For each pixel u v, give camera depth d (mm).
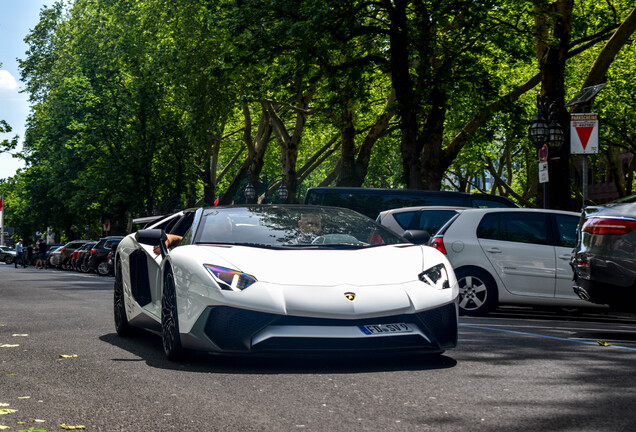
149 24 38250
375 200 18094
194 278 6219
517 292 11922
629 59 34938
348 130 33656
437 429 4059
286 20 22969
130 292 8125
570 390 5156
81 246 46125
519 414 4402
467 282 12078
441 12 23484
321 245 6781
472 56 25062
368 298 5969
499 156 51094
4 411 4664
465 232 12188
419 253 6695
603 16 26828
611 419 4262
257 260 6281
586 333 9266
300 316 5879
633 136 39094
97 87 43344
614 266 8797
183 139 41344
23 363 6738
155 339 8422
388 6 23484
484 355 6871
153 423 4316
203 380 5668
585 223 9352
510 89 33625
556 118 19359
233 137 53188
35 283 25562
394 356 6758
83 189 47750
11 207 79438
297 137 36969
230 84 34219
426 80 24391
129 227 55750
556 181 20562
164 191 42875
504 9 23641
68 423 4359
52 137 49000
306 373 5918
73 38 51375
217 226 7086
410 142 24234
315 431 4066
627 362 6484
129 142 41875
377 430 4066
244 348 5926
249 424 4246
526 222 12125
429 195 17844
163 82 37250
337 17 22844
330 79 24859
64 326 10008
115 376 5914
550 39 21391
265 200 44438
